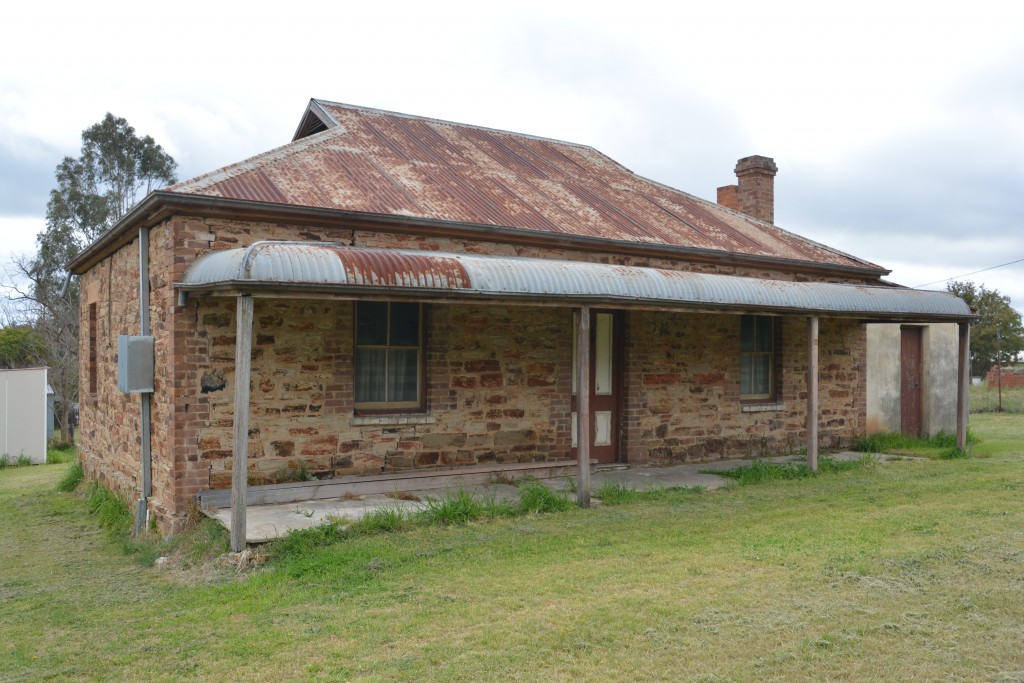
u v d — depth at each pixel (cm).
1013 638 507
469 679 456
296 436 920
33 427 2036
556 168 1426
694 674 459
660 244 1165
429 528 804
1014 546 717
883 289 1239
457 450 1040
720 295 1001
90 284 1335
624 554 711
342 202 943
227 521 775
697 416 1267
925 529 789
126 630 571
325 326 941
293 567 680
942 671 461
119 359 924
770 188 1697
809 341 1147
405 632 528
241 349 707
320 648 508
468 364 1052
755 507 916
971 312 1315
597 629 525
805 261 1344
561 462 1102
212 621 574
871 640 504
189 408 848
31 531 1002
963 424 1348
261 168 993
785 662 474
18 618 613
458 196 1099
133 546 846
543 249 1088
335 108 1344
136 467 980
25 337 3347
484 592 606
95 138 3919
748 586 611
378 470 977
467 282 790
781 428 1367
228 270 711
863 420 1488
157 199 823
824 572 643
